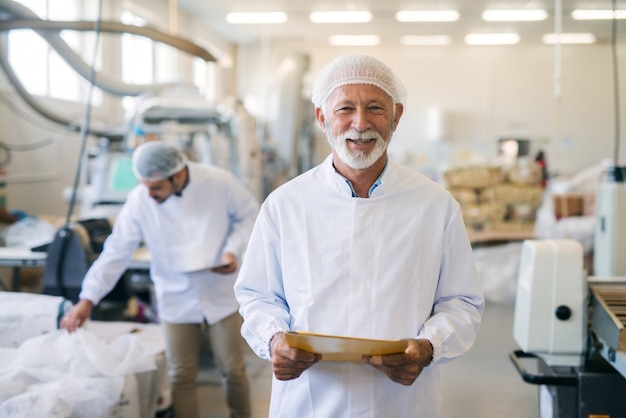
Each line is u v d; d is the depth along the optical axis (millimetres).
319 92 1349
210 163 4324
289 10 8047
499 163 5371
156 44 7590
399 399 1325
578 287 1774
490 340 3822
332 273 1339
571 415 1772
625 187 2477
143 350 2119
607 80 9797
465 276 1379
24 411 1632
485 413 2777
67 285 2559
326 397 1334
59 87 5316
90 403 1782
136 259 2979
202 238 2248
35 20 2938
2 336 2096
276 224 1416
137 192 2295
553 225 4766
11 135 4559
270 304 1405
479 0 7395
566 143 9945
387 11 8031
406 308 1335
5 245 3348
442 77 10188
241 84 10578
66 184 5336
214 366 3324
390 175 1375
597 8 7668
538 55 9945
